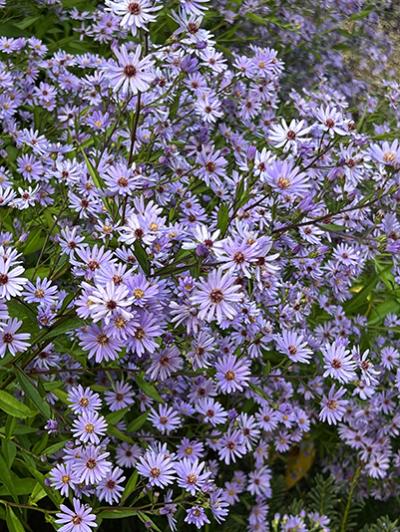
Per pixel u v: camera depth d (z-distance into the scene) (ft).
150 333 1.03
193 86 1.61
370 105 2.21
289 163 1.26
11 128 1.70
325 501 1.73
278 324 1.52
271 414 1.64
